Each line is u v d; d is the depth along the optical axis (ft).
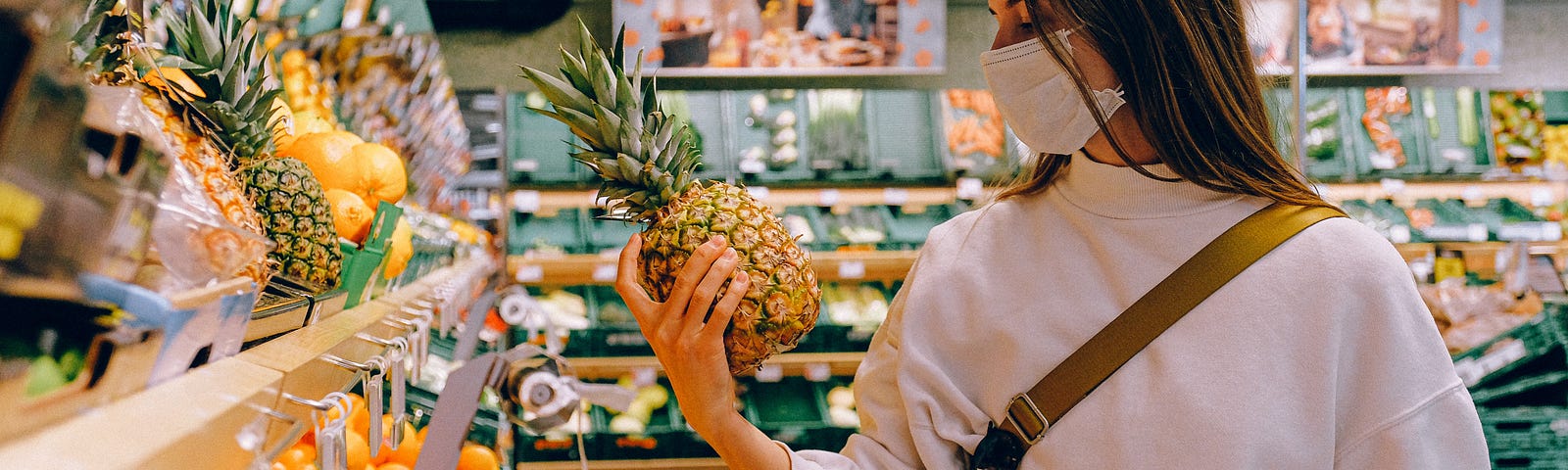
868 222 14.79
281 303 2.60
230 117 3.26
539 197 14.38
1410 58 16.76
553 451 12.96
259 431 1.82
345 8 7.94
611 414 13.29
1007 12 3.73
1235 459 3.33
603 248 14.08
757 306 3.58
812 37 16.78
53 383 1.34
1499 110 15.75
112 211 1.49
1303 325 3.42
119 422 1.40
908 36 16.81
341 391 2.53
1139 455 3.47
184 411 1.53
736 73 16.70
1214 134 3.61
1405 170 15.24
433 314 5.35
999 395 3.83
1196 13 3.53
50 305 1.34
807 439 13.12
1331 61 16.78
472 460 6.30
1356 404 3.43
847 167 14.97
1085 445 3.58
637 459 13.12
